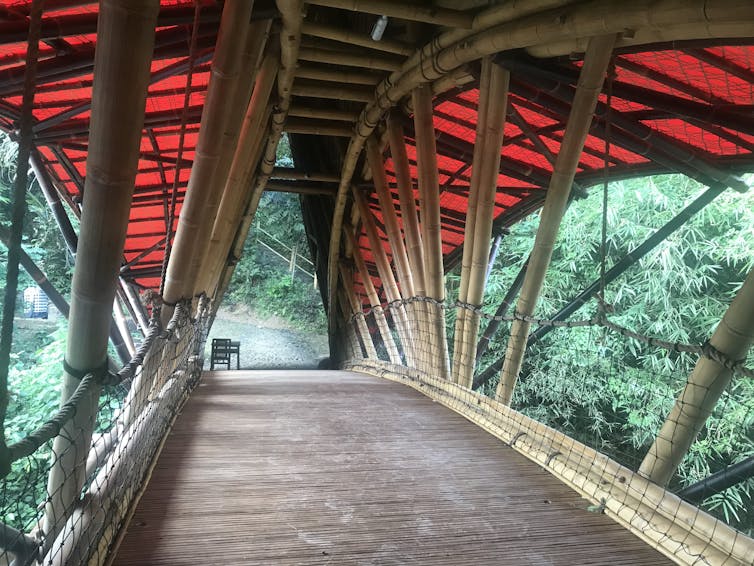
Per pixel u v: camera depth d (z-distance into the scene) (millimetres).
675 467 3197
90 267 2219
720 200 8844
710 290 9359
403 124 7262
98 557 2227
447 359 6625
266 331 19188
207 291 7801
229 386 6496
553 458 3645
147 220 9977
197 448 3842
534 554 2527
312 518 2795
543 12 4148
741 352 2918
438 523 2801
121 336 10742
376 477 3400
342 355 13273
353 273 11617
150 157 8234
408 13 5020
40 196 15102
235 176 6680
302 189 10406
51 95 6156
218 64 3965
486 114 5363
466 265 5957
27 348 13953
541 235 4742
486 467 3658
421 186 6457
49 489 2605
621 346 9586
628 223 9492
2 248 14266
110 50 1895
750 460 3988
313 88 7262
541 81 4965
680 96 4805
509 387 5117
